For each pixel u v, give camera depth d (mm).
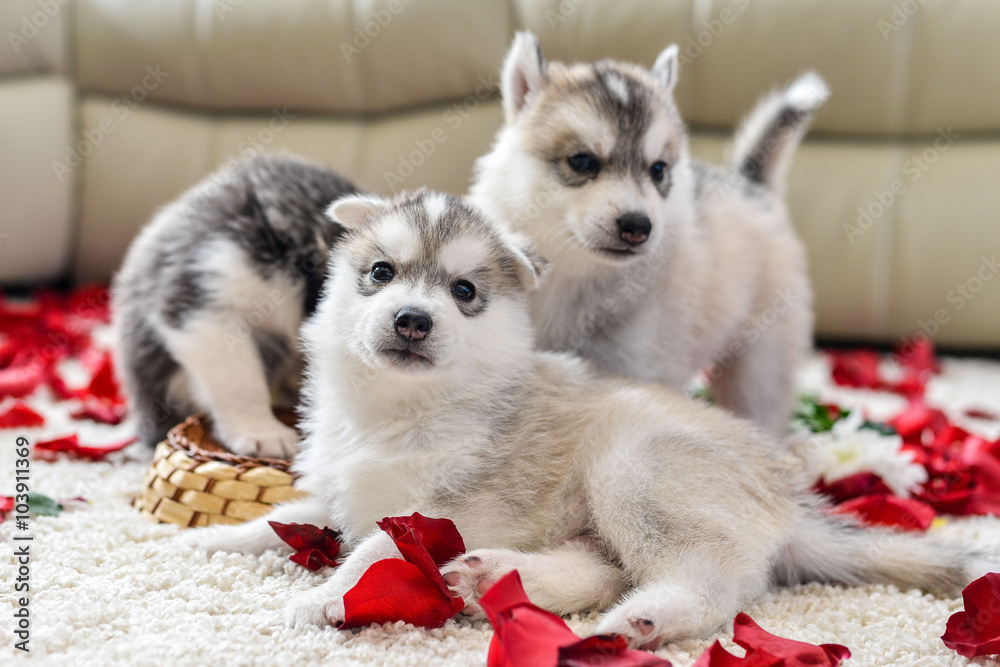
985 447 916
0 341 1281
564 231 897
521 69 949
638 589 688
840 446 894
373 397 758
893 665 662
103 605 684
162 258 909
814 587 747
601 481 714
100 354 1220
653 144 907
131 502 847
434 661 648
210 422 908
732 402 1030
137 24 1605
